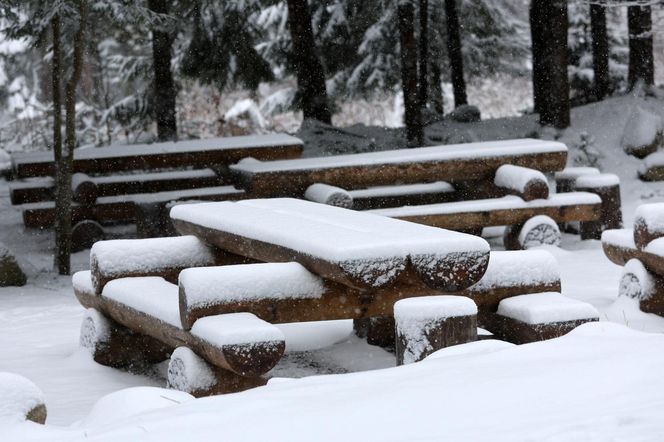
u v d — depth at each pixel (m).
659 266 8.85
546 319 6.87
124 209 17.28
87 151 17.62
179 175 17.72
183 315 6.61
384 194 15.68
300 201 9.48
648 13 25.78
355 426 4.04
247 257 8.76
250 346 6.11
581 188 15.13
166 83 24.42
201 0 26.83
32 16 20.05
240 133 34.81
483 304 7.23
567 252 13.78
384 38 31.72
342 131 26.25
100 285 8.22
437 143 26.31
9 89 41.28
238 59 28.03
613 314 9.08
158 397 5.13
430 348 6.33
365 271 6.28
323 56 31.67
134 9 17.55
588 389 4.32
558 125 24.45
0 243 14.16
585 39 34.59
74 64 15.14
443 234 6.70
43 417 4.79
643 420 3.76
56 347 9.13
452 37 30.02
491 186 14.94
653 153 21.97
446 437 3.77
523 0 38.44
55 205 16.22
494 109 46.03
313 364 7.98
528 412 4.04
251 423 4.20
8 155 23.98
